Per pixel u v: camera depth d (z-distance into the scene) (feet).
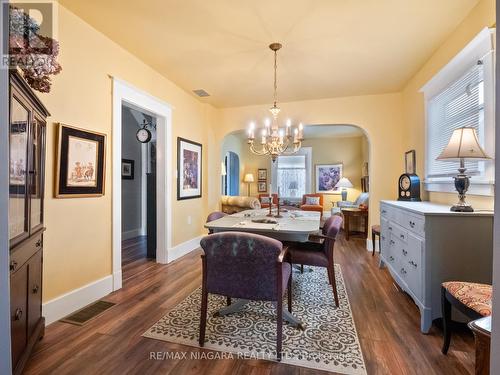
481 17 6.79
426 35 8.35
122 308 7.62
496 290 2.18
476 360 3.37
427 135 10.27
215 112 16.28
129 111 17.30
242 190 29.25
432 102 10.04
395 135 13.56
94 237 8.19
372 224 13.94
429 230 6.28
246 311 7.49
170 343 5.97
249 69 10.84
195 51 9.37
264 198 26.04
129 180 17.65
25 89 4.65
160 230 12.00
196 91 13.42
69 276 7.36
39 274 5.81
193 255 13.24
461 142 6.36
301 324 6.66
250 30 8.07
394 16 7.39
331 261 7.92
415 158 11.50
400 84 12.51
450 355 5.54
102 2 6.84
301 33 8.21
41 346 5.81
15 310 4.52
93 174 8.07
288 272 6.58
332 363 5.32
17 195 4.65
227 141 25.50
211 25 7.82
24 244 4.89
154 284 9.46
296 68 10.73
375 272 10.79
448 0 6.77
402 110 13.33
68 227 7.34
